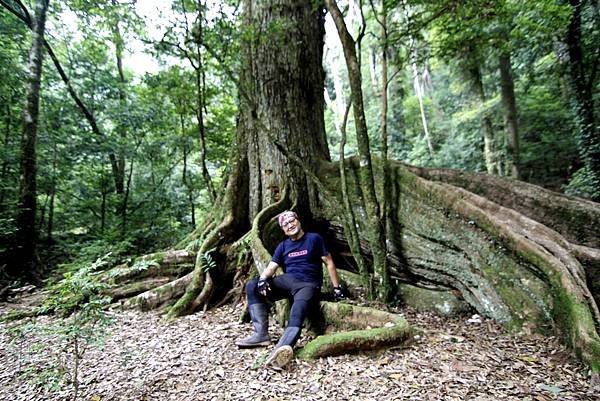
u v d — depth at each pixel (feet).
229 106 34.86
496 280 14.02
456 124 59.52
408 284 17.33
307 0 23.27
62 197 39.42
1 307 20.11
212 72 28.19
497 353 11.23
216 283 18.53
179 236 37.88
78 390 9.95
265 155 21.61
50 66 41.11
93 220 40.06
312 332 13.57
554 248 13.32
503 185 18.13
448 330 13.48
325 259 13.58
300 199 21.06
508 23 26.53
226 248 19.84
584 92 33.24
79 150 35.55
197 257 18.74
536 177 48.03
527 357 10.88
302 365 10.71
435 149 68.03
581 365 10.08
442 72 72.79
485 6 20.21
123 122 36.52
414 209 17.29
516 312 13.09
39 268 29.22
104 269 22.27
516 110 46.55
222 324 15.46
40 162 34.45
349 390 9.20
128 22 21.84
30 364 11.86
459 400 8.53
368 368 10.30
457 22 21.39
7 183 30.89
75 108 38.91
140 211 39.68
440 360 10.69
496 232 14.21
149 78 30.12
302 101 22.41
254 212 21.56
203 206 44.42
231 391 9.47
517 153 43.96
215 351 12.30
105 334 10.11
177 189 44.62
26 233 28.55
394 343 11.44
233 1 21.56
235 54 22.18
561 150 46.11
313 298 12.52
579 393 8.84
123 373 10.82
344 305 13.37
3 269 26.23
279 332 13.89
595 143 32.91
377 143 67.46
